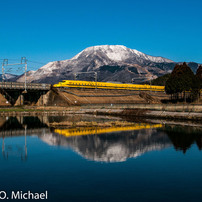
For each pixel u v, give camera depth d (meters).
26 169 22.45
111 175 20.80
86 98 144.38
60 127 53.81
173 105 94.44
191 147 32.12
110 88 174.38
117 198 16.33
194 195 16.84
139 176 20.62
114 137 39.97
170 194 17.00
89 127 53.84
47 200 16.03
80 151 29.62
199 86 125.88
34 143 34.78
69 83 150.12
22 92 122.88
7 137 40.03
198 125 59.12
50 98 133.12
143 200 16.03
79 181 19.36
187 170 22.31
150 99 174.50
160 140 37.28
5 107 113.62
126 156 27.22
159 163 24.48
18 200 16.02
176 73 142.88
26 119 75.06
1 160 25.55
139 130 48.94
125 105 113.62
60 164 24.02
